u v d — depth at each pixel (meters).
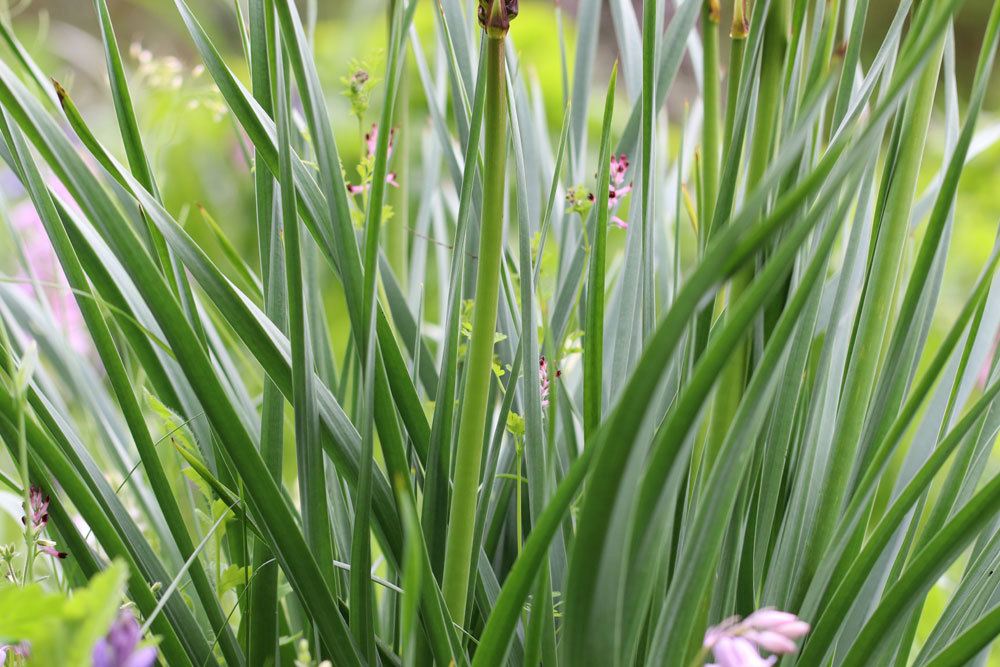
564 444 1.25
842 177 0.97
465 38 1.22
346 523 1.24
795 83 1.14
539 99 1.44
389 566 1.24
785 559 1.16
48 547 1.14
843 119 1.14
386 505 1.14
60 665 0.98
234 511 1.15
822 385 1.15
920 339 1.19
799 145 0.97
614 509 0.98
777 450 1.15
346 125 3.71
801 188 0.96
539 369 1.16
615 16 1.32
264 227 1.18
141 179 1.15
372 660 1.14
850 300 1.19
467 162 1.13
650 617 1.12
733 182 1.12
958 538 1.07
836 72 0.97
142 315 1.15
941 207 1.11
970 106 1.09
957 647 1.08
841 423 1.15
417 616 1.13
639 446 0.97
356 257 1.12
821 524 1.16
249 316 1.11
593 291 1.13
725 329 0.97
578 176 1.34
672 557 1.16
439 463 1.14
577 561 0.99
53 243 1.13
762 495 1.16
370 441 1.10
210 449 1.20
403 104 1.34
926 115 1.12
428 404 1.28
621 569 0.99
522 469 1.23
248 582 1.17
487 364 1.10
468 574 1.12
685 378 1.14
